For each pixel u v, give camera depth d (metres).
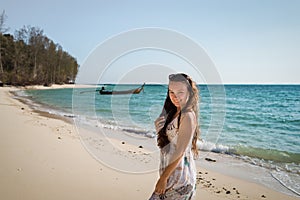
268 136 8.45
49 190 3.18
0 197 2.92
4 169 3.78
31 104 16.39
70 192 3.16
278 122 11.97
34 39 48.78
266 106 19.05
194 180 1.93
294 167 4.88
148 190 3.30
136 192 3.24
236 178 4.15
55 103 17.02
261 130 9.68
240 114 14.22
